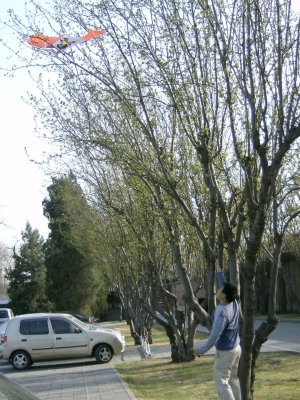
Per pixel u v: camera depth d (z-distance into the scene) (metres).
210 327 9.12
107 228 21.31
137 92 8.70
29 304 53.88
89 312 53.56
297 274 31.52
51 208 52.78
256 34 7.53
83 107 10.77
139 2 8.30
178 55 8.20
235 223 9.12
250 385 8.41
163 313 17.91
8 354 19.72
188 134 8.27
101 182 16.48
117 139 9.22
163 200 9.38
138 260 18.67
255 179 7.73
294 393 10.55
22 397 4.15
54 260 52.59
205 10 7.78
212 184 8.42
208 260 9.13
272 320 8.66
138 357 21.11
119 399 11.88
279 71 7.40
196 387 12.47
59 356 19.83
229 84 7.78
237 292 8.30
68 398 12.55
